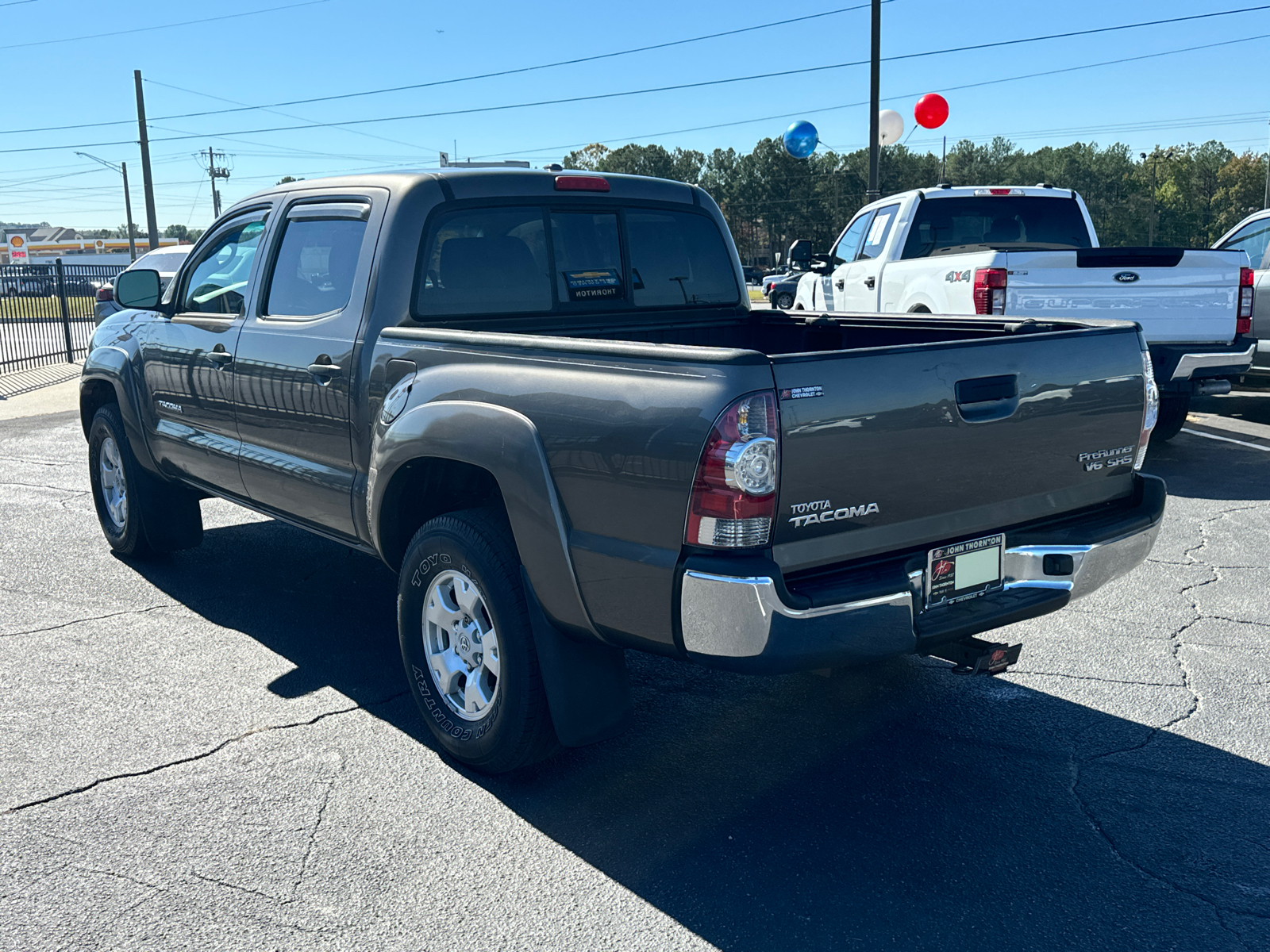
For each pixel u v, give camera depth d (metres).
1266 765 3.58
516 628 3.25
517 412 3.18
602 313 4.54
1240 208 138.62
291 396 4.23
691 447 2.69
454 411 3.35
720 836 3.16
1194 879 2.92
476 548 3.34
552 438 3.06
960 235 9.85
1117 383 3.46
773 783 3.49
